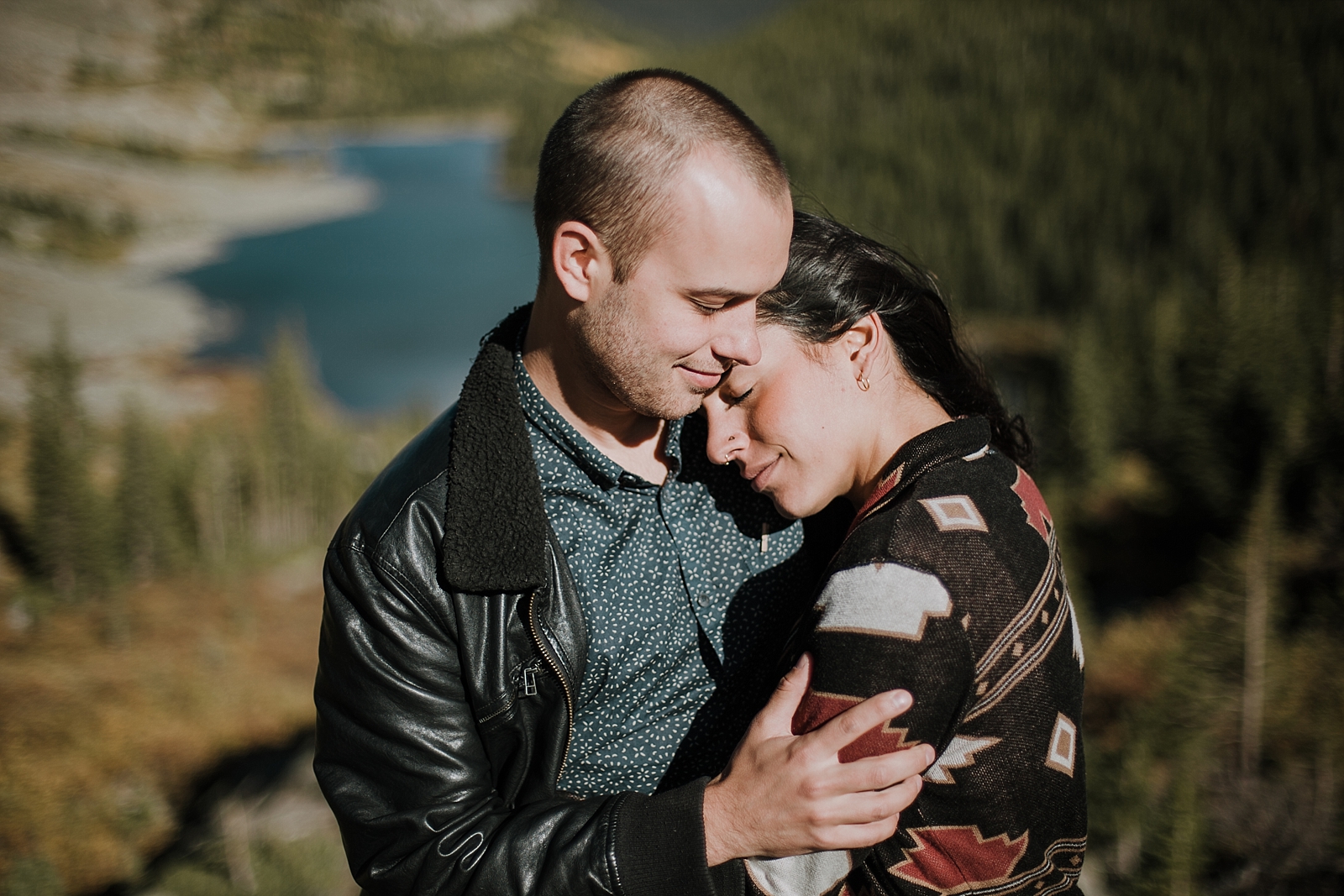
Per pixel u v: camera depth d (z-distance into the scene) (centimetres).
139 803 2677
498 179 17238
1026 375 6062
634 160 141
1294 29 13338
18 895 1922
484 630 160
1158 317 4159
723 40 19600
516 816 157
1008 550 149
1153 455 3697
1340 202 8000
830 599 149
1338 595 1841
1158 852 1130
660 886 147
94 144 17550
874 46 16812
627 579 170
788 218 148
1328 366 2989
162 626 4388
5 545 5062
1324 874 1202
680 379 154
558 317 161
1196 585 2680
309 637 4450
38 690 3584
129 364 8138
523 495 159
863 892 162
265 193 16050
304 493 5744
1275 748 1467
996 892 154
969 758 146
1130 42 14688
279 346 5844
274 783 2303
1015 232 8888
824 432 162
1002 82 14375
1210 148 9775
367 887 162
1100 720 1973
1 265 10381
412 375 7756
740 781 146
